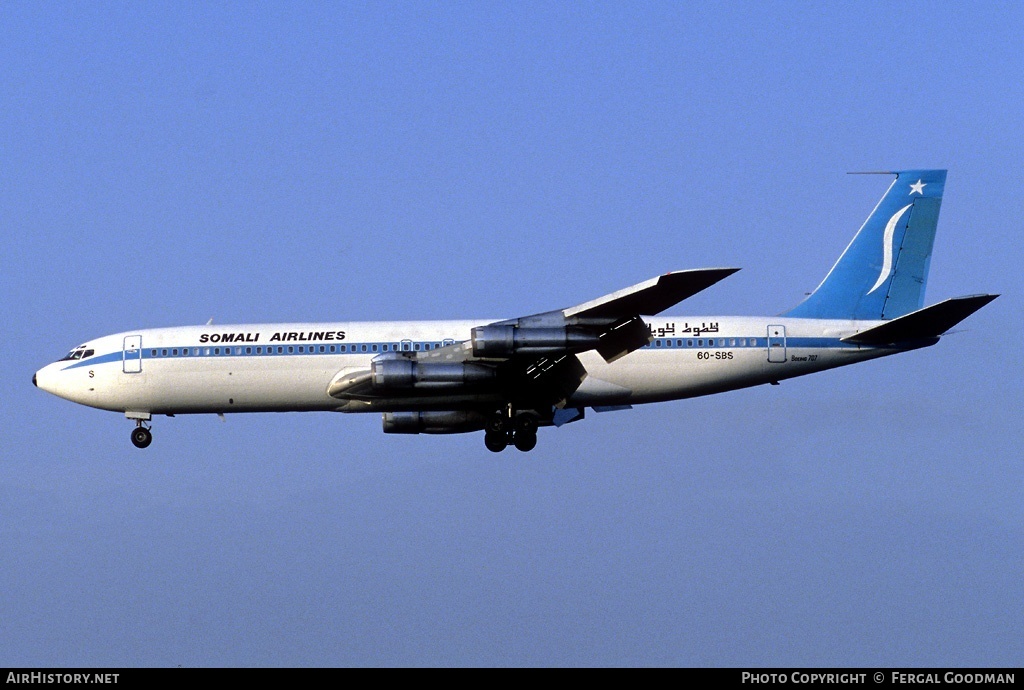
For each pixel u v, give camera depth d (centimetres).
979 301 15612
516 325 14750
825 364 16538
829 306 17138
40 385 16775
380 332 16438
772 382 16650
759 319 16650
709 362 16362
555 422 16562
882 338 16362
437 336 16400
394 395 15412
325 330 16462
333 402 16512
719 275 14062
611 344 15188
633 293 14325
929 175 17338
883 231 17275
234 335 16475
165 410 16750
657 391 16462
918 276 17250
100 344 16750
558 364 15362
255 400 16488
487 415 16312
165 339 16562
